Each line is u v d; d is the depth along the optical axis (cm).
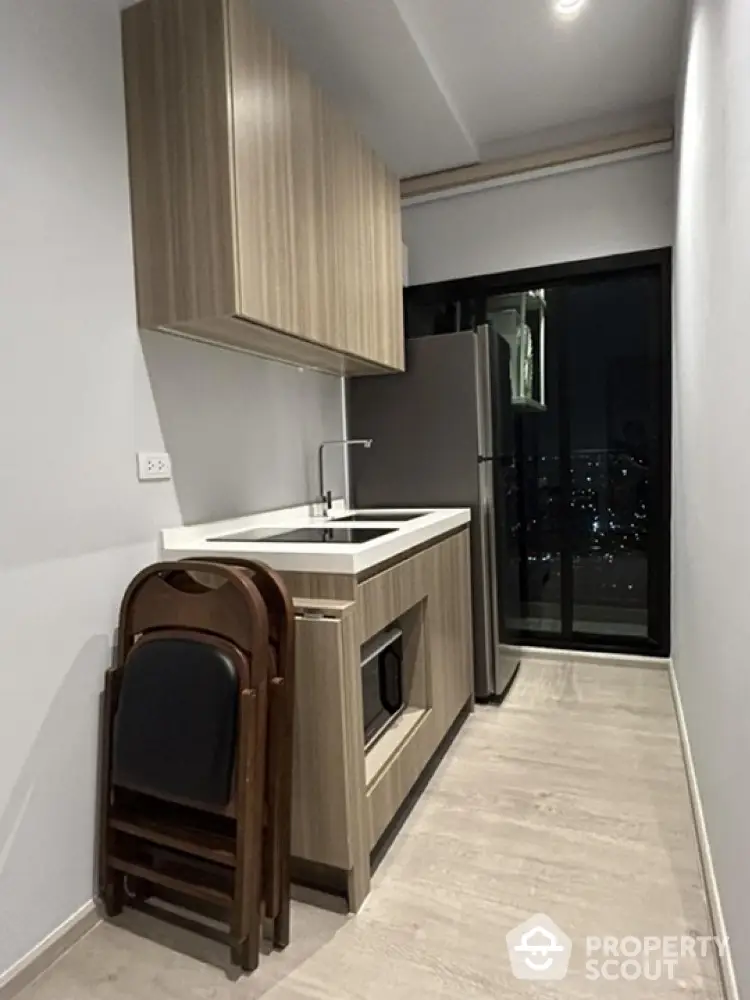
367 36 231
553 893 173
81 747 169
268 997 143
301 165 206
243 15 177
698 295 201
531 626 378
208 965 154
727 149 145
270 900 155
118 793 171
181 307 182
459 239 358
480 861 188
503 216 348
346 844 168
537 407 365
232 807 152
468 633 289
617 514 357
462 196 355
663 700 301
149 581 172
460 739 266
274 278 191
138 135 183
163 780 157
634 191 322
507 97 290
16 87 152
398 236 292
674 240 297
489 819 209
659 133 304
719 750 160
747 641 125
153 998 145
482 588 296
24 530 154
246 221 177
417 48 240
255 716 151
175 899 178
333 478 314
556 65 266
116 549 183
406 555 222
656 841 194
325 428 308
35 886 155
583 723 279
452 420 299
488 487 297
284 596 162
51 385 161
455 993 142
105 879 170
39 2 158
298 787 172
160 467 200
